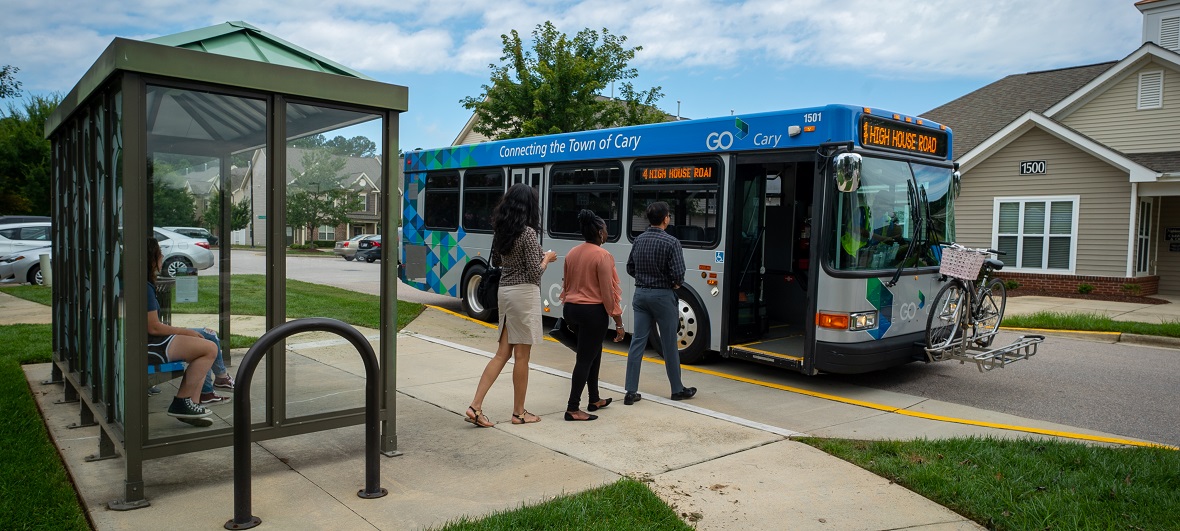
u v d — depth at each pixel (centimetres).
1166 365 916
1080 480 453
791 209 894
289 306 518
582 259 598
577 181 1010
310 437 538
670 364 682
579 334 598
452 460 492
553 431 566
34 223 1808
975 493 432
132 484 401
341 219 500
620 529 374
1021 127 1750
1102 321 1190
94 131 461
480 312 1172
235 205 456
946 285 756
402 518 393
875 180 747
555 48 2081
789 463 498
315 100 461
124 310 394
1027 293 1752
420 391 696
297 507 406
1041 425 632
